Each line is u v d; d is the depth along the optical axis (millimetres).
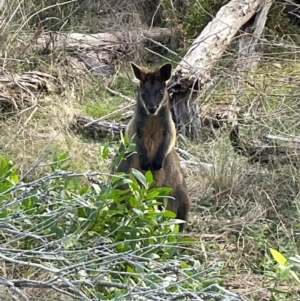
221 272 7336
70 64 13039
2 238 6773
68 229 6289
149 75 8352
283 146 9648
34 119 10711
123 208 6852
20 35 13117
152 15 16219
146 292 5141
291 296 6812
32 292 6188
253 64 12086
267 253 7773
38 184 6148
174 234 6508
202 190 9125
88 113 11602
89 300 5141
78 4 15703
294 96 10594
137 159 8273
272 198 8852
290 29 14695
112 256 5734
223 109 11164
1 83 11195
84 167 9266
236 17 12766
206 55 11539
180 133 10828
